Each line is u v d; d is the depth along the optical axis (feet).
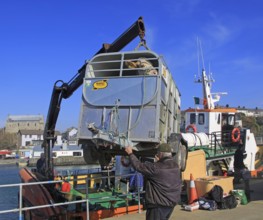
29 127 620.90
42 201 36.88
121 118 28.07
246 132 71.05
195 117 72.95
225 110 73.77
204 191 37.99
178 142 30.73
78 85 40.50
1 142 556.92
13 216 75.87
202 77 77.20
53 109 42.96
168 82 31.09
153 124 27.22
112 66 31.22
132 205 39.06
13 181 162.61
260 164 77.51
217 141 66.18
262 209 36.70
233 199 37.60
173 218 32.65
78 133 29.12
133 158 20.13
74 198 38.06
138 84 28.25
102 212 36.14
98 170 55.36
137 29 33.14
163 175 19.24
